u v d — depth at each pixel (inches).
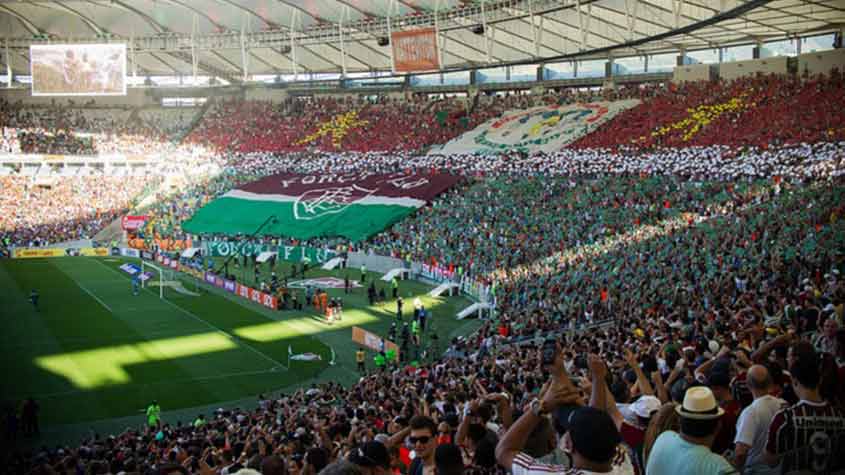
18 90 4434.1
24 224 3425.2
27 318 2023.9
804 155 2284.7
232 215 3314.5
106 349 1722.4
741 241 1648.6
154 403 1243.8
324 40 3624.5
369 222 2901.1
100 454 925.8
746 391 420.2
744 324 717.9
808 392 299.4
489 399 356.5
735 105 2864.2
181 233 3294.8
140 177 3934.5
